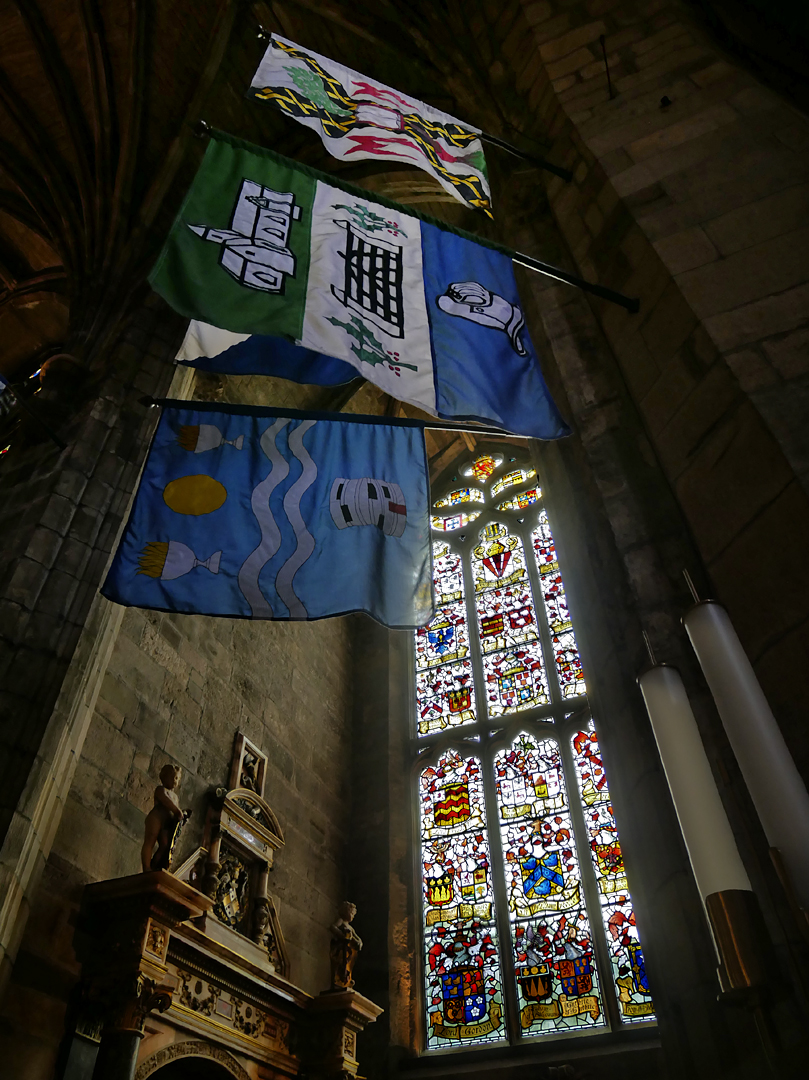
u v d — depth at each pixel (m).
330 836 11.13
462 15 9.02
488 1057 9.18
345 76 6.19
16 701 6.22
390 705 12.89
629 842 4.10
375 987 9.99
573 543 5.54
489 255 5.45
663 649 3.93
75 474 8.02
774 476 3.42
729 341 3.99
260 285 4.57
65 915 6.27
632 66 6.43
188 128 11.73
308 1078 8.09
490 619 13.57
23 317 14.67
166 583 4.86
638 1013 8.92
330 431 5.71
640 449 4.90
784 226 4.34
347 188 5.35
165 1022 6.72
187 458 5.46
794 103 4.98
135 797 7.64
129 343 9.85
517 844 10.83
